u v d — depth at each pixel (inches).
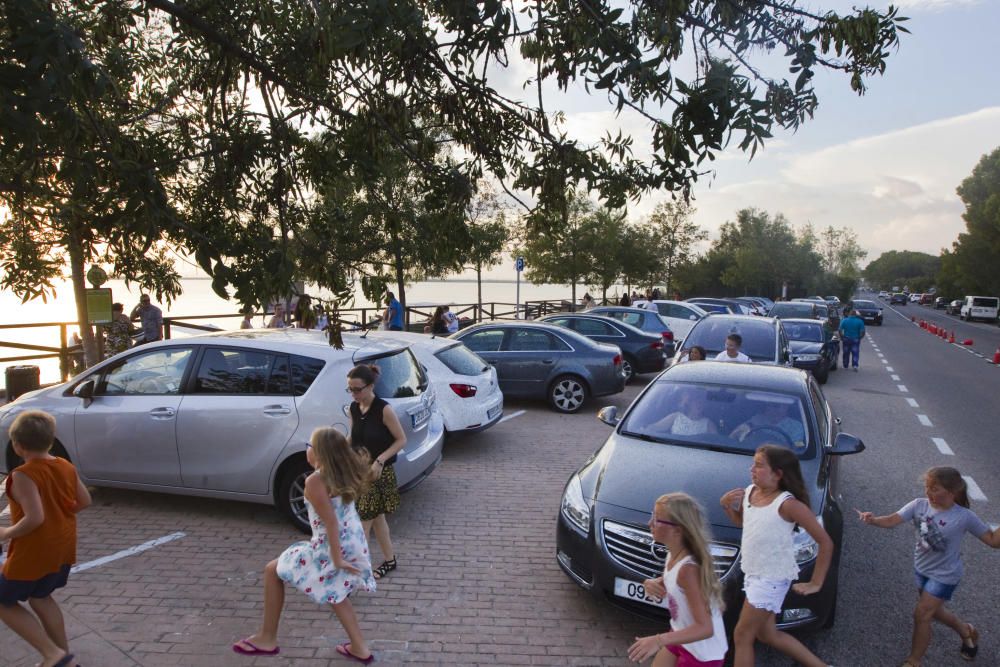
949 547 155.3
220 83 190.7
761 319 490.0
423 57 182.2
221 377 238.4
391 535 233.8
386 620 176.4
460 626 174.4
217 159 171.8
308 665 154.6
